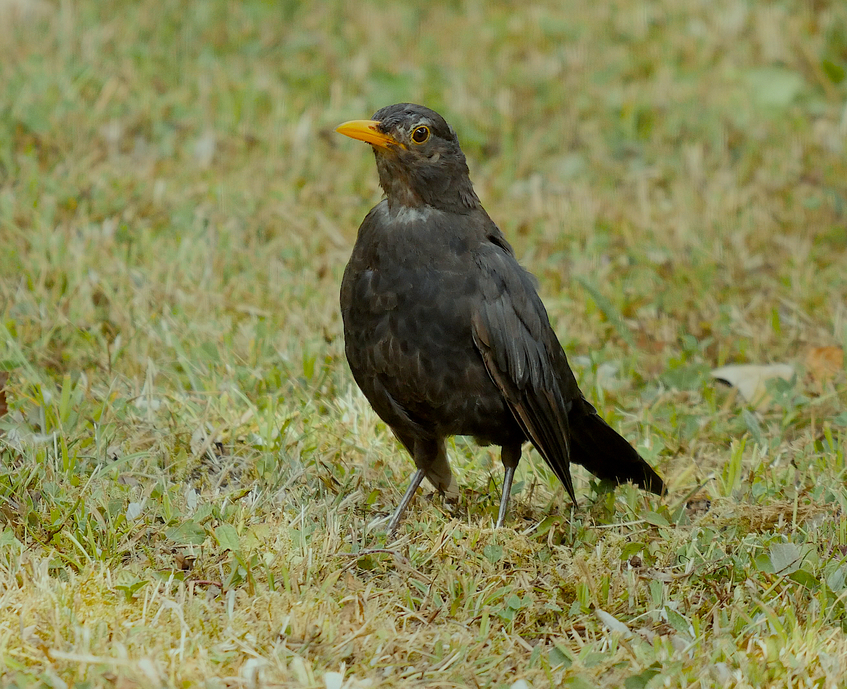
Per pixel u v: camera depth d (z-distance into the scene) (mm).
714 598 7406
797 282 12578
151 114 14875
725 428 10008
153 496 8094
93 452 8641
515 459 8594
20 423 8969
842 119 16625
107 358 10203
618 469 9023
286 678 6324
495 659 6660
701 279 12750
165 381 10039
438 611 7121
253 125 15141
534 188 14570
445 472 8633
